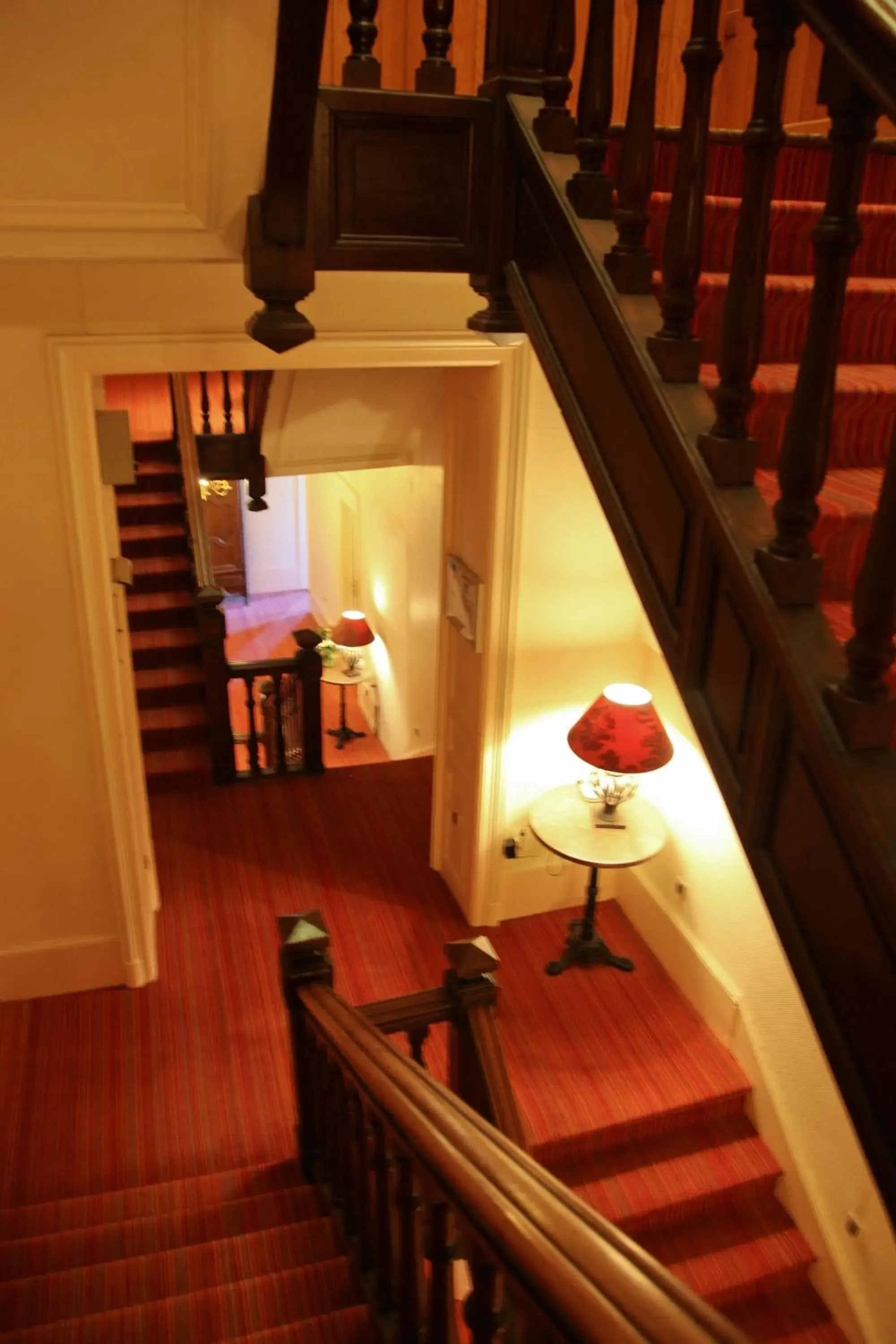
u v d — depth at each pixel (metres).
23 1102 3.70
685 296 1.53
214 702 5.68
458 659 4.62
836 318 1.21
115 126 1.87
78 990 4.19
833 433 1.94
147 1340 2.29
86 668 3.59
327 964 2.81
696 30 1.39
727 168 2.85
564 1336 0.97
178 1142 3.57
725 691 1.45
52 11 1.68
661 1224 3.92
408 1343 1.88
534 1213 1.12
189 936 4.61
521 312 1.99
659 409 1.53
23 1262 2.84
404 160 1.98
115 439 3.53
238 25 1.74
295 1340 2.13
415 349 3.55
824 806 1.23
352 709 9.66
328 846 5.35
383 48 3.80
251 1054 3.95
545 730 4.52
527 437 3.91
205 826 5.48
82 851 3.93
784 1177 4.01
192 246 2.14
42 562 3.42
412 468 7.04
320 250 2.00
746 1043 4.14
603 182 1.78
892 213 2.55
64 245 2.09
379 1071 1.81
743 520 1.39
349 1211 2.59
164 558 6.59
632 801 4.50
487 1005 2.67
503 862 4.74
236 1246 2.66
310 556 11.73
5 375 3.16
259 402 5.34
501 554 4.10
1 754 3.67
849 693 1.18
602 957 4.66
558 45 1.83
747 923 4.09
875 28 1.04
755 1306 3.86
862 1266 3.63
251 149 1.95
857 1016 1.21
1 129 1.86
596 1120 3.94
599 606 4.37
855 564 1.66
